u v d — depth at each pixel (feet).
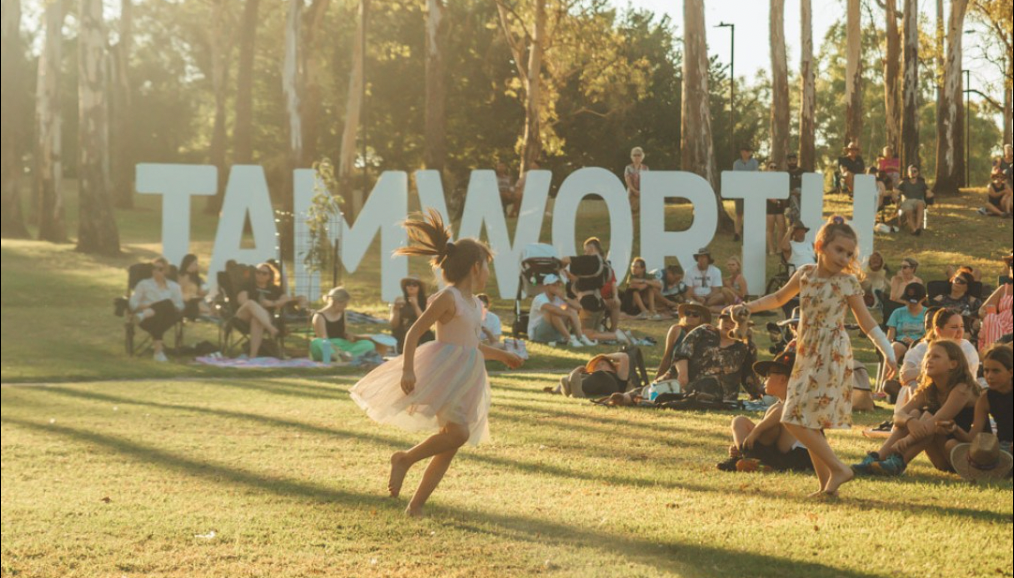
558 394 39.32
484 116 150.30
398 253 19.01
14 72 118.21
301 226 73.87
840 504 19.63
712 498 20.57
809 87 90.22
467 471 24.18
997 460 21.86
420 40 148.87
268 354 54.65
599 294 58.85
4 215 113.60
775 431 23.57
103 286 74.23
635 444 27.71
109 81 133.28
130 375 49.08
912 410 23.13
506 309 70.64
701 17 85.10
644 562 15.71
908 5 82.02
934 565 15.31
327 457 27.17
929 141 138.21
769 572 15.06
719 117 157.07
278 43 155.33
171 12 172.35
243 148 122.93
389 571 15.47
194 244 95.14
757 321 63.52
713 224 69.26
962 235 67.67
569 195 69.62
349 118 114.73
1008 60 82.69
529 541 17.17
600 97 118.21
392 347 53.88
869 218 65.98
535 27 107.96
